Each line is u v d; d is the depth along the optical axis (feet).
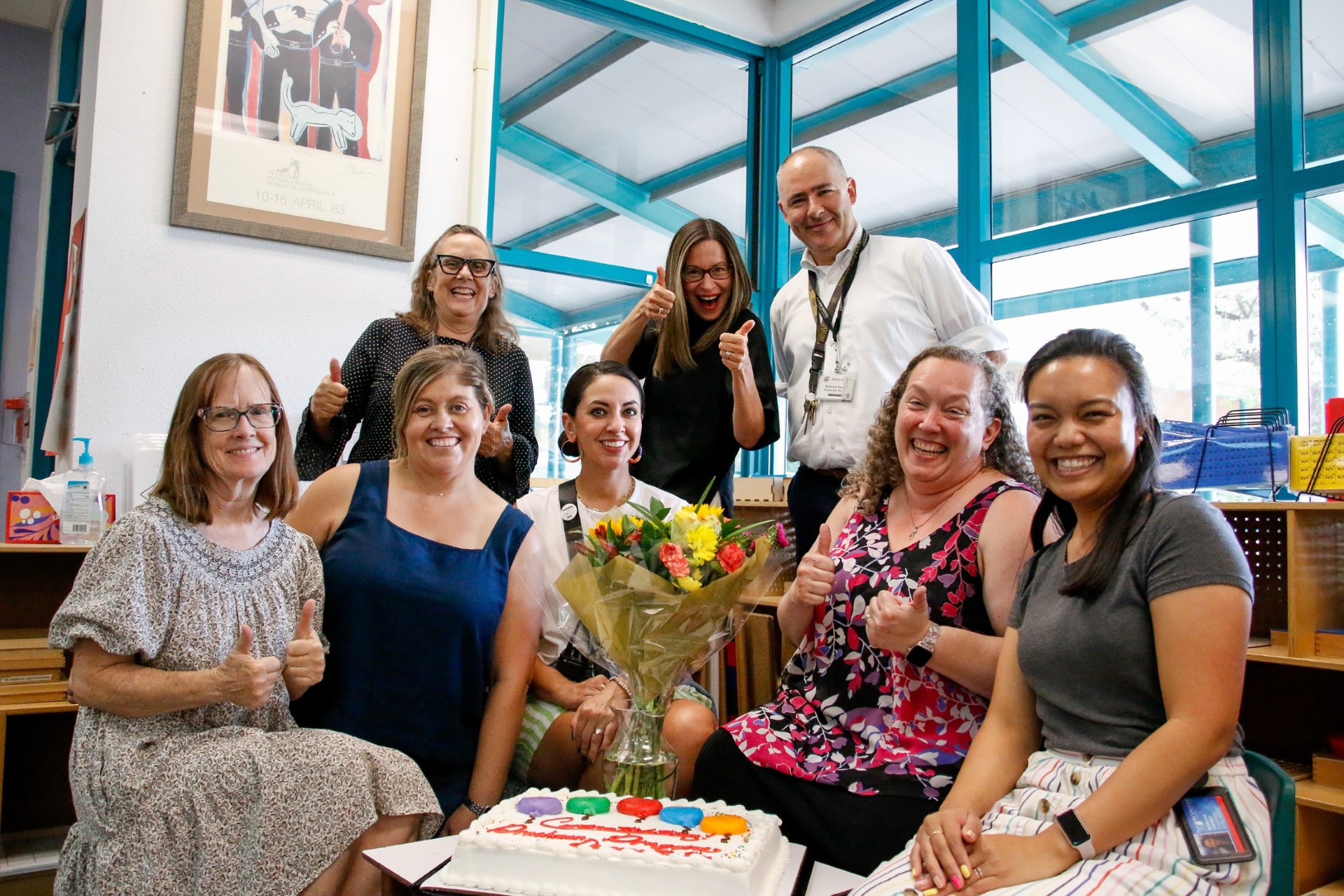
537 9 12.34
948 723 5.21
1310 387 8.91
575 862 3.84
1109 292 10.48
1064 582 4.45
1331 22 8.84
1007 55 11.75
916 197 12.68
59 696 7.87
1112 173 10.53
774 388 8.54
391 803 5.24
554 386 12.48
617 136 13.12
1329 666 6.79
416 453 6.16
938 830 4.14
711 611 4.68
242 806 4.97
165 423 9.70
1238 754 4.13
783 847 4.27
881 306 8.74
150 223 9.68
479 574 6.07
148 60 9.71
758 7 14.05
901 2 12.64
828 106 13.87
